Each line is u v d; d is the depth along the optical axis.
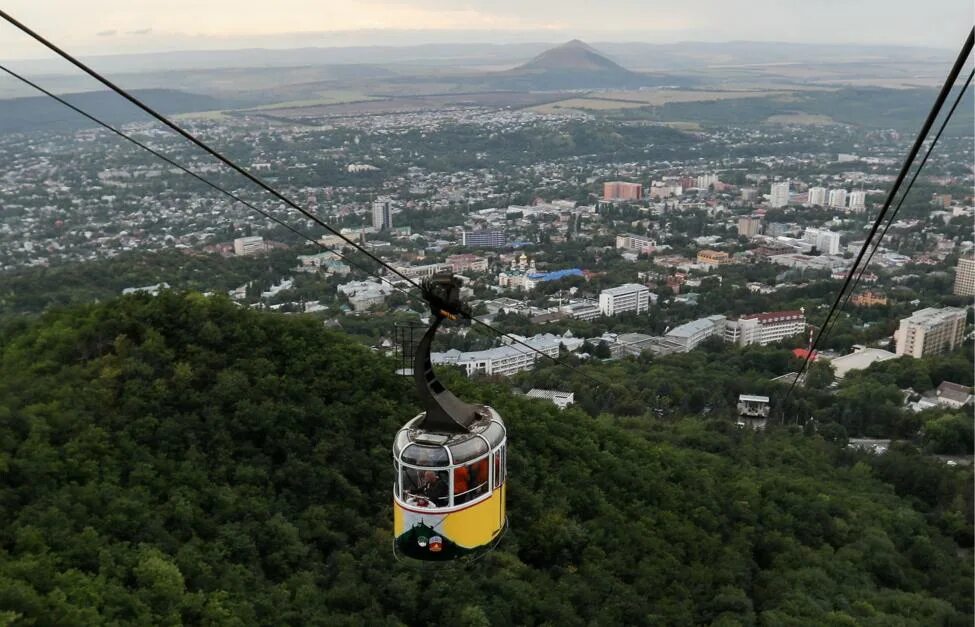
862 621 81.81
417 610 75.62
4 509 69.62
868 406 177.50
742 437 151.75
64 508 71.44
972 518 123.06
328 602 73.62
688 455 124.50
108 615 61.34
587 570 83.56
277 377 97.00
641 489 102.12
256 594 71.00
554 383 185.75
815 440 154.88
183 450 85.25
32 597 59.31
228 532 76.44
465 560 31.58
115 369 90.12
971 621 85.25
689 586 85.06
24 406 82.50
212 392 91.62
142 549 69.81
